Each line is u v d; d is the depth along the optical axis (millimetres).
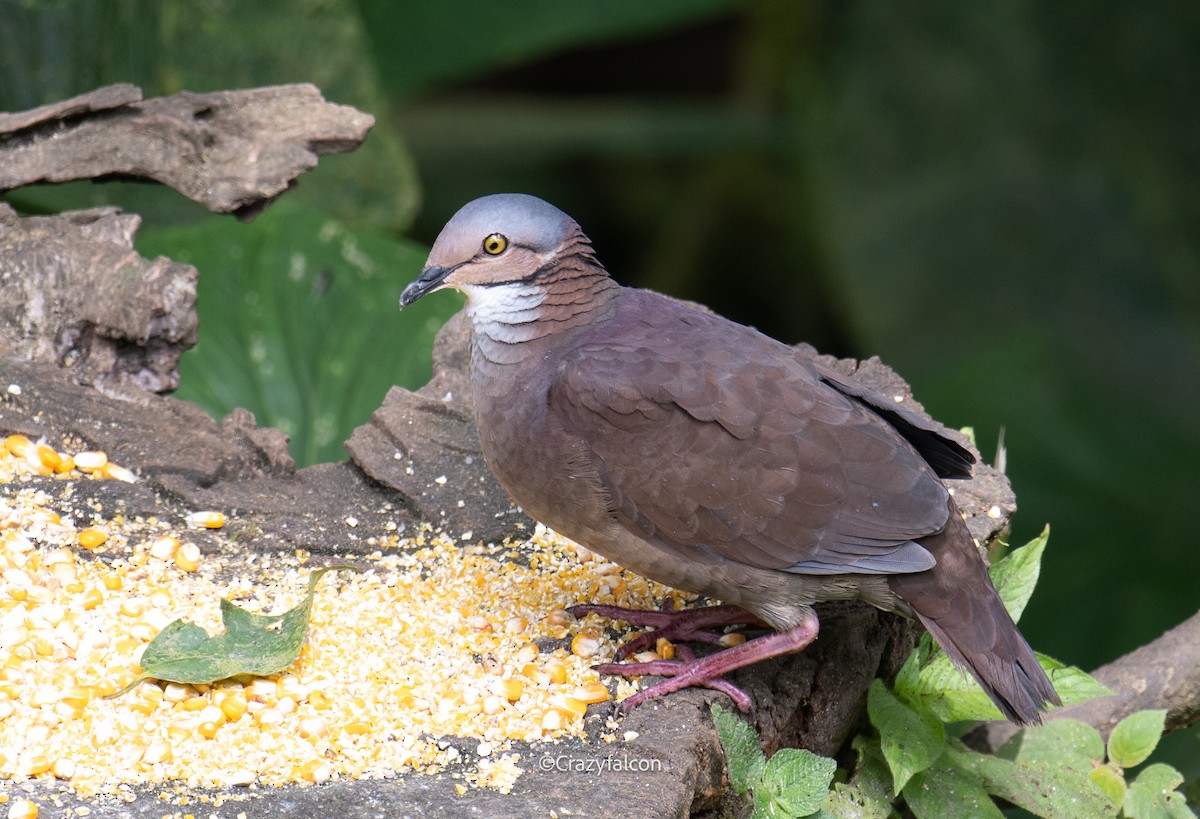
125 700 6832
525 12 16578
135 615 7520
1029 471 14766
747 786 6801
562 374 7516
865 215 18406
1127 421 15000
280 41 14883
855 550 7148
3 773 6250
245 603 7805
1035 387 15266
